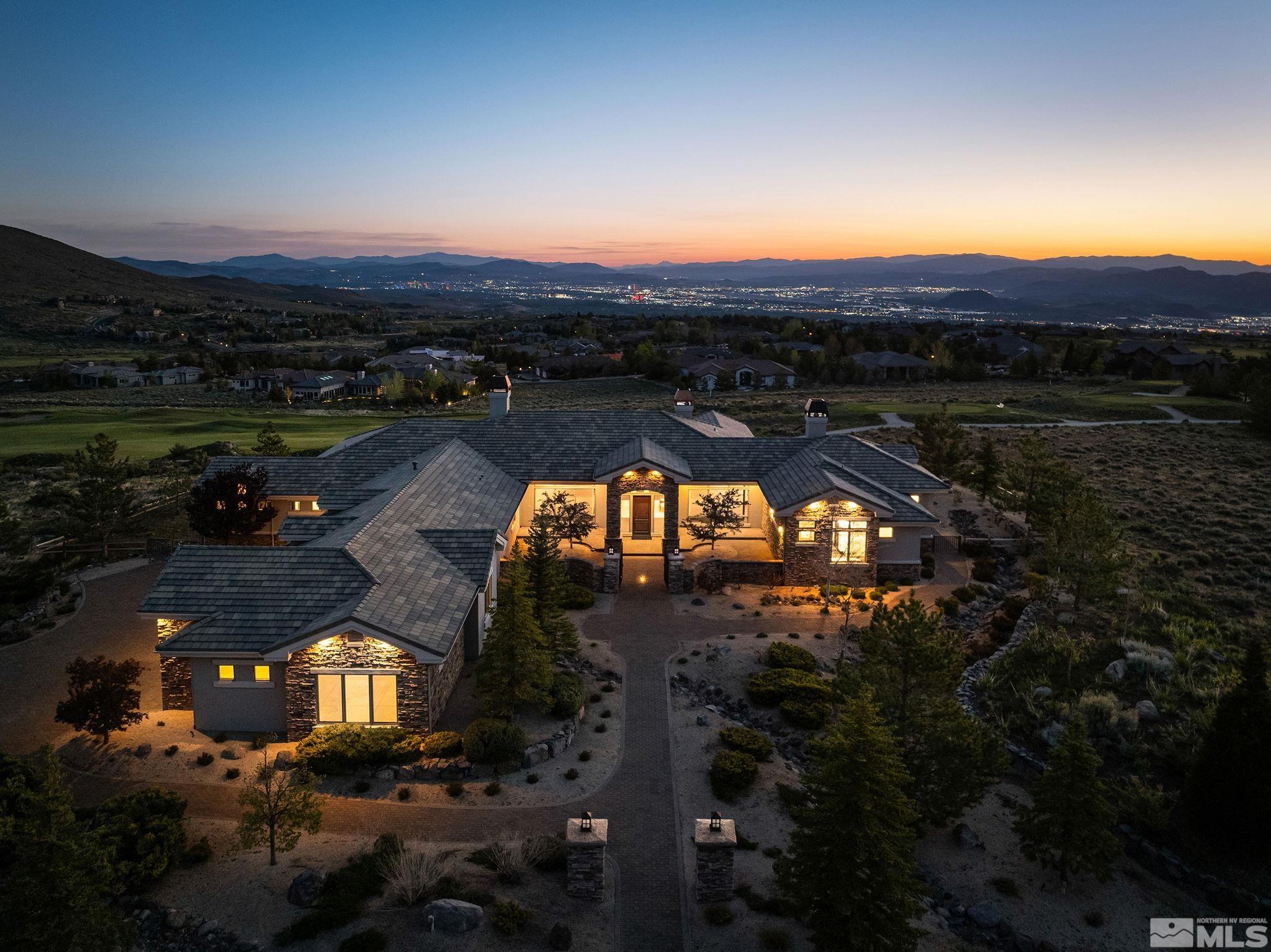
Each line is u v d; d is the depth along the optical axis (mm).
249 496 44031
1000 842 24188
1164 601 38062
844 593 41000
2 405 110688
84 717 25797
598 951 18750
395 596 28203
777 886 19922
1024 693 30734
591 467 46469
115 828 20734
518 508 43219
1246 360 120375
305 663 26609
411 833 22734
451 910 18812
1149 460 66750
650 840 23031
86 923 16641
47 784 17359
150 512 53625
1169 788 25641
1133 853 23734
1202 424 82750
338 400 133875
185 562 29094
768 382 137000
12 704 29453
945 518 53406
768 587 42719
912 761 23984
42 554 45781
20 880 16609
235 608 27609
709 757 27250
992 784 24062
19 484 62438
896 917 18156
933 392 119500
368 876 20484
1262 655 23125
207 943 18562
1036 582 40094
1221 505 52656
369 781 25062
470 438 48656
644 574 44000
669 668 33500
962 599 40719
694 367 138750
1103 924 21078
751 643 35750
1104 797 22141
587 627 37375
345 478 46375
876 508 41406
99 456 46688
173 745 26656
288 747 26781
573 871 20375
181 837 21484
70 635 35594
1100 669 32375
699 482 45906
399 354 180375
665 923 20000
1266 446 71125
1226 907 21734
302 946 18234
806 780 19734
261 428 90188
